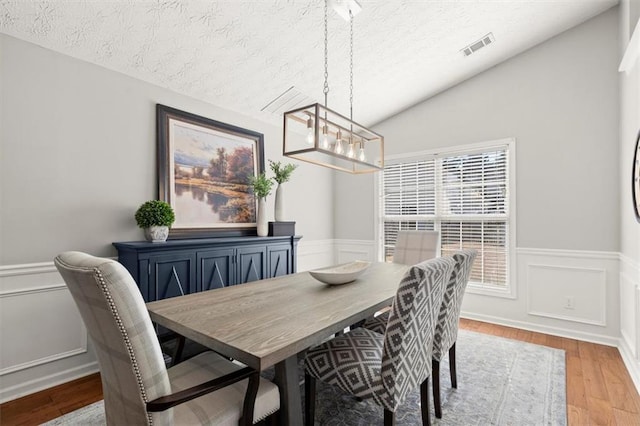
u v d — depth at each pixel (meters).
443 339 1.77
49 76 2.12
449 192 3.83
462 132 3.71
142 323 0.93
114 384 1.02
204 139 3.02
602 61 2.94
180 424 1.03
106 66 2.38
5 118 1.94
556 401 1.95
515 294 3.35
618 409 1.87
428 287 1.31
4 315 1.94
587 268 2.99
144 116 2.61
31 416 1.78
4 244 1.94
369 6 2.45
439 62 3.30
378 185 4.39
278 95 3.29
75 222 2.23
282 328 1.26
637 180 2.22
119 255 2.39
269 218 3.72
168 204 2.56
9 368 1.95
